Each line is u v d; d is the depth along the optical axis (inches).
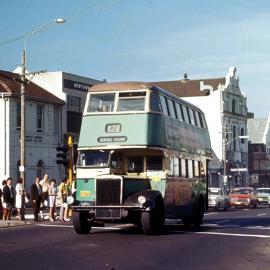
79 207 719.1
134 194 711.7
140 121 733.9
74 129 1919.3
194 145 940.6
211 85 3152.1
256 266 483.2
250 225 961.5
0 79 1676.9
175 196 807.1
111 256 526.9
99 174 723.4
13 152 1647.4
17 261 491.8
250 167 3457.2
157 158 758.5
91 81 2032.5
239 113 3211.1
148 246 610.2
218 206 1632.6
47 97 1785.2
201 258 528.1
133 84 750.5
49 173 1793.8
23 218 1013.8
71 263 480.7
